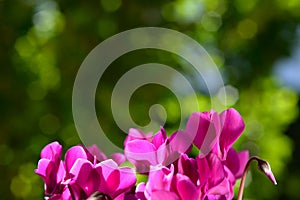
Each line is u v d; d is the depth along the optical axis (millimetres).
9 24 5816
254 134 6203
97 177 1349
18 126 5824
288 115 6375
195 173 1359
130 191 1468
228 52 6203
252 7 6109
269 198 6785
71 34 5789
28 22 5816
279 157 6293
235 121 1431
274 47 6184
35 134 5816
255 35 6168
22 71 5898
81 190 1347
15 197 5961
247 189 6078
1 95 5816
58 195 1366
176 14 5836
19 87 5859
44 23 5938
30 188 5965
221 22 6148
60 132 5762
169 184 1300
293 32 6188
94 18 5711
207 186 1363
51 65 5914
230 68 6203
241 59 6223
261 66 6207
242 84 6211
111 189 1367
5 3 5789
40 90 5891
